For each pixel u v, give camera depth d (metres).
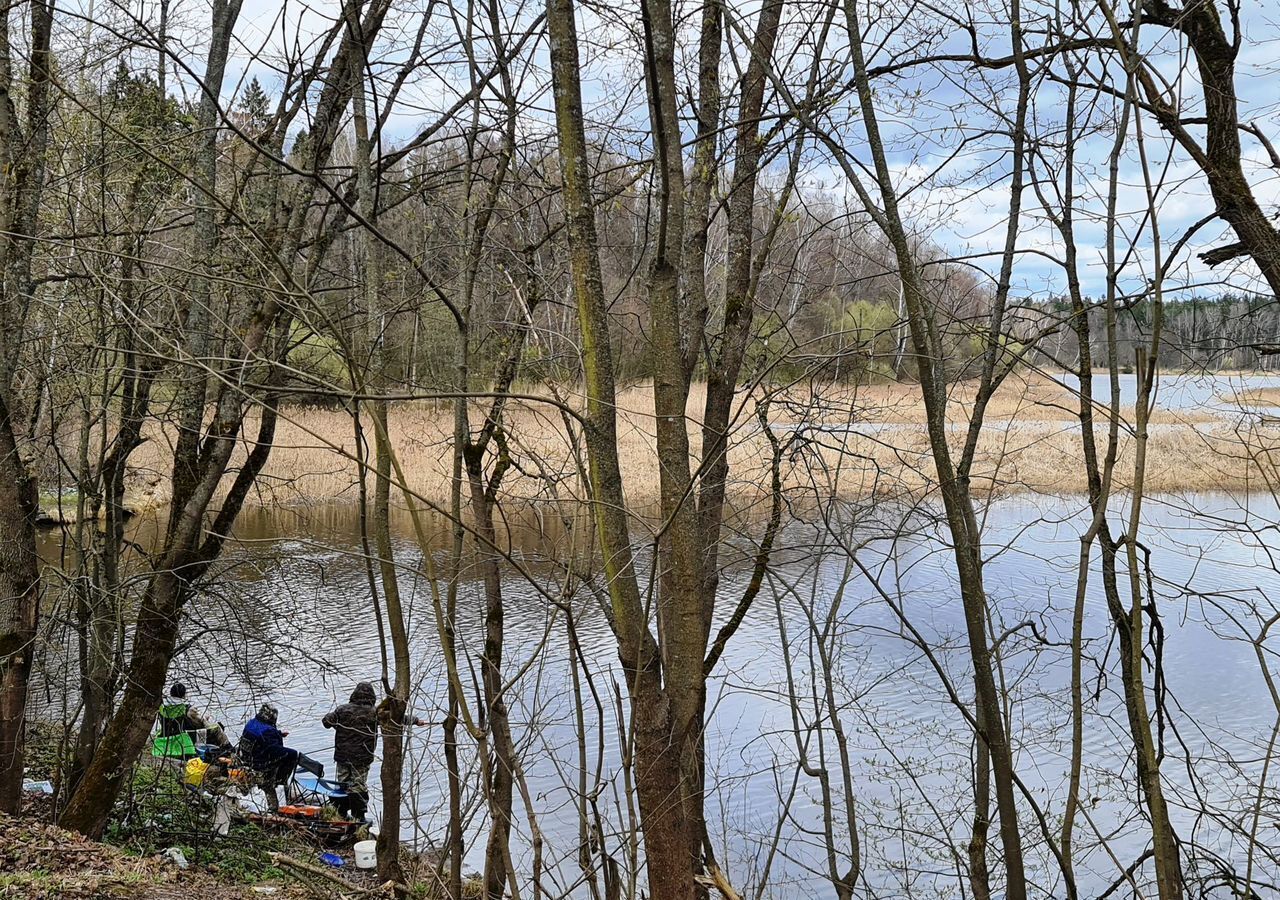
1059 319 5.60
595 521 4.82
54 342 9.04
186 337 7.79
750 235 6.61
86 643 8.96
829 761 8.62
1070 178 5.54
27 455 9.91
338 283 9.01
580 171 4.11
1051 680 10.52
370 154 7.45
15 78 8.20
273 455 17.08
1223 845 7.39
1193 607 12.88
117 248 7.98
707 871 5.28
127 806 9.38
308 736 11.76
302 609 12.74
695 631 4.27
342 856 9.66
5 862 6.75
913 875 7.21
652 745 4.18
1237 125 5.66
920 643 5.62
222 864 8.65
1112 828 7.83
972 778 7.38
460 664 10.91
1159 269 4.84
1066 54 5.62
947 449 5.30
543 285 6.96
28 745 10.86
